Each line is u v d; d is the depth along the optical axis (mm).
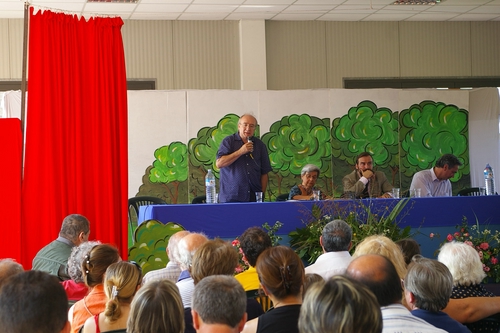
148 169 9023
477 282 3088
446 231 5508
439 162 6832
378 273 2045
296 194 6266
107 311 2475
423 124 9930
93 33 5262
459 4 10328
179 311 1996
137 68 10602
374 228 5027
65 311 1684
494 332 2998
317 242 5055
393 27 11398
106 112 5258
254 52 10836
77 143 5191
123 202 5309
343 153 9633
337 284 1491
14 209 5012
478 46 11656
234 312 1930
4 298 1636
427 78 11516
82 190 5195
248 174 6266
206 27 10805
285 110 9453
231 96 9250
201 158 9148
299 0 9703
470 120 9961
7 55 10141
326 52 11188
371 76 11336
